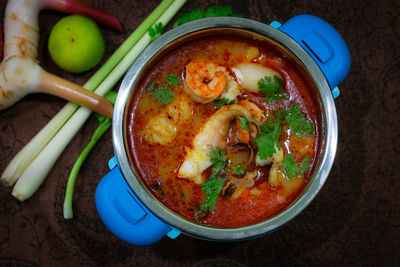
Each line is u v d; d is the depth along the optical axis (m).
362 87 0.59
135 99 0.47
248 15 0.59
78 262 0.57
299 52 0.46
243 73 0.47
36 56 0.57
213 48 0.48
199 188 0.47
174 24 0.55
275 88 0.47
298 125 0.47
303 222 0.58
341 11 0.59
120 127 0.46
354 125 0.59
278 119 0.47
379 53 0.59
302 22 0.50
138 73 0.46
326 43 0.49
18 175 0.56
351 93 0.59
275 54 0.48
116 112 0.46
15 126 0.58
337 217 0.58
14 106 0.58
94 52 0.54
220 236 0.45
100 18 0.57
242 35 0.47
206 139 0.46
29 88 0.55
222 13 0.53
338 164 0.58
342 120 0.59
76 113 0.57
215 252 0.58
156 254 0.58
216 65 0.47
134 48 0.57
